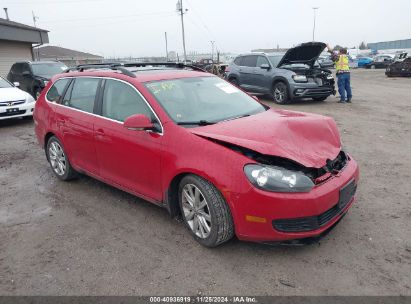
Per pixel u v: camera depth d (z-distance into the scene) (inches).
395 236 142.6
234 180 123.0
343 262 127.6
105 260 135.7
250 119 153.6
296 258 131.0
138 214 171.3
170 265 130.6
